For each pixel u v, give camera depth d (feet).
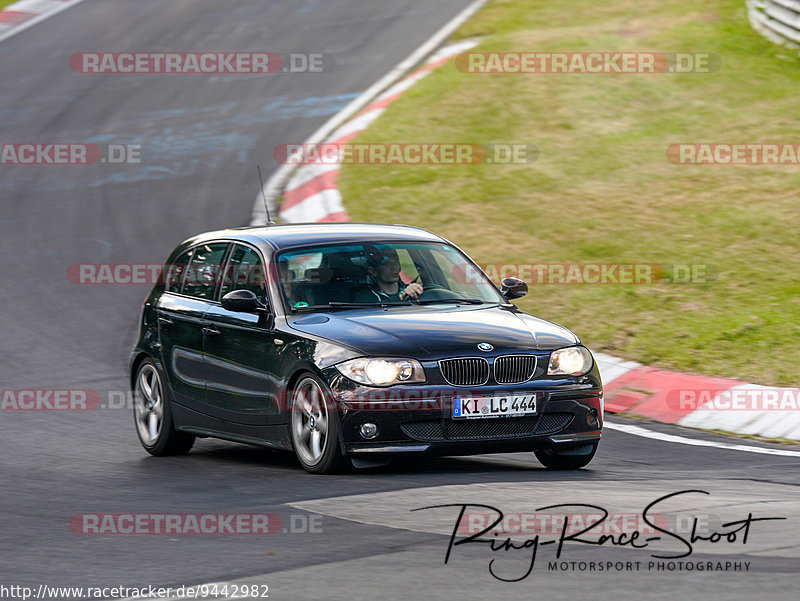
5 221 213.25
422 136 242.17
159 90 293.84
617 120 242.17
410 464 98.94
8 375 142.61
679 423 120.57
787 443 111.86
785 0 273.95
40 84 302.45
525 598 56.59
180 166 239.71
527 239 189.16
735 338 143.74
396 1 359.05
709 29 291.38
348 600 57.16
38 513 82.17
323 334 93.30
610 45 285.02
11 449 110.93
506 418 91.25
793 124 230.68
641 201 201.46
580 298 163.84
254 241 104.99
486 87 266.16
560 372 93.76
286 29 338.54
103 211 215.92
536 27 313.53
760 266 169.27
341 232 106.01
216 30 340.18
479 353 91.15
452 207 204.85
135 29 345.51
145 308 114.83
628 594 56.75
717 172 210.79
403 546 67.41
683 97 250.16
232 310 99.66
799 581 58.39
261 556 66.80
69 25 352.28
